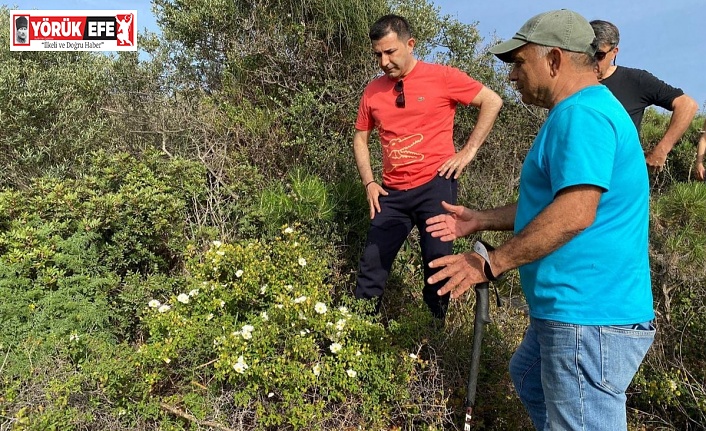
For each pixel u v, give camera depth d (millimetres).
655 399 2645
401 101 2918
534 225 1556
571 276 1635
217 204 3553
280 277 2877
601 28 2875
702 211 3570
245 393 2318
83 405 2229
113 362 2260
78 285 2789
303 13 4477
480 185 4535
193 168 3604
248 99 4605
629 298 1641
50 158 3912
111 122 4262
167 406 2305
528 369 2137
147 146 3986
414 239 3898
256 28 4527
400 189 3025
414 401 2510
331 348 2420
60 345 2410
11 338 2469
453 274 1728
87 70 4172
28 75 3865
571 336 1641
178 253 3246
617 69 3258
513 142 5223
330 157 4160
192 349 2471
